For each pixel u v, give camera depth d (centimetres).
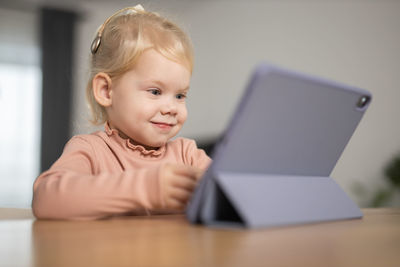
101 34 89
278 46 374
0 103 450
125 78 80
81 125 112
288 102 44
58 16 453
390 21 311
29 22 453
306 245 35
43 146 441
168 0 401
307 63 351
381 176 303
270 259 29
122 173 53
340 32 333
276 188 48
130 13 89
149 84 78
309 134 50
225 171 45
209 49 439
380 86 312
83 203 51
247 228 43
